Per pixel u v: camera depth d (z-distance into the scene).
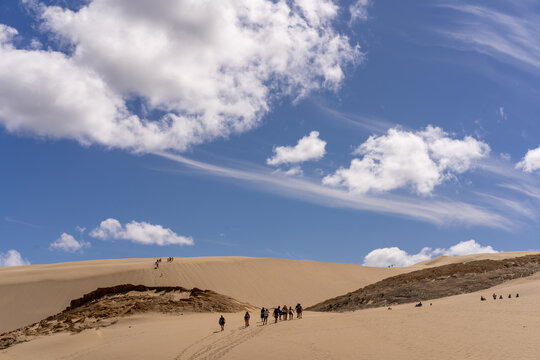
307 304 87.62
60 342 37.38
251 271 97.81
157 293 67.75
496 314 35.62
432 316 37.25
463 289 63.47
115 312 54.28
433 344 27.53
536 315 33.81
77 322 49.88
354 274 106.12
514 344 25.81
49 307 76.50
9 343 40.53
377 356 25.69
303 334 33.50
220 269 96.12
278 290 92.00
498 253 142.25
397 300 64.25
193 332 37.50
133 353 30.31
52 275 85.31
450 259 146.88
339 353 26.84
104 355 30.50
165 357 28.80
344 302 72.06
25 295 78.88
